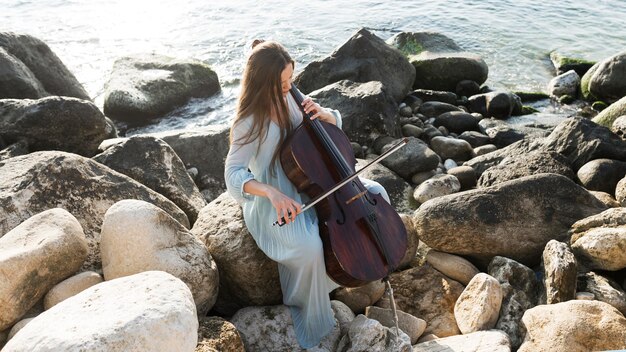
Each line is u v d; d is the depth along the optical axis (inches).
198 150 225.0
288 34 439.5
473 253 173.0
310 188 139.2
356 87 276.7
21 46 294.8
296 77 321.4
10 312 125.8
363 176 219.0
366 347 132.3
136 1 514.6
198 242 146.2
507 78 378.3
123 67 336.8
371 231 134.8
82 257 139.1
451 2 508.7
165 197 179.3
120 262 135.3
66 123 219.0
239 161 141.3
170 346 102.2
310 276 136.7
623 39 428.1
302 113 147.6
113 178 168.4
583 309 138.0
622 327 133.2
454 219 171.2
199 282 139.7
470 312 148.6
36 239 134.0
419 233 175.6
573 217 177.3
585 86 350.6
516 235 172.2
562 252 157.5
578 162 224.2
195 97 335.9
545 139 238.1
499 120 312.5
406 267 177.2
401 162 232.8
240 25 456.8
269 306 148.6
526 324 141.8
